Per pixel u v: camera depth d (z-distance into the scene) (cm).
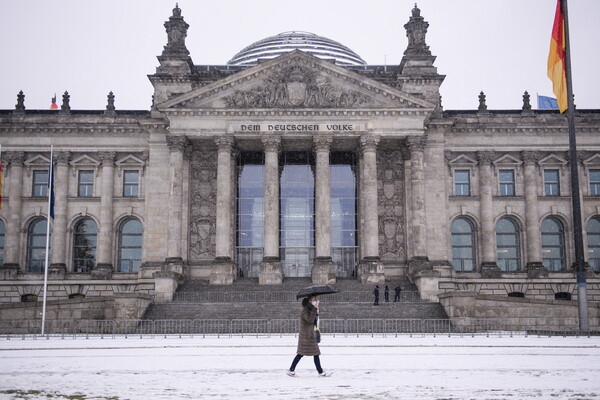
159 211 8525
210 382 2264
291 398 1891
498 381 2247
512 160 8906
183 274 8144
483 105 8969
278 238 8188
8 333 5862
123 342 4584
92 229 8894
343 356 3306
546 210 8875
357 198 8875
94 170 8894
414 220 8175
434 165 8612
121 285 8438
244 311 6631
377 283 7862
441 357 3212
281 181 8950
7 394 1997
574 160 5009
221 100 8244
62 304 6025
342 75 8244
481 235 8744
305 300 2464
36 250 8856
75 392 2036
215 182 8756
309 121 8200
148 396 1944
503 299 6106
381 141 8544
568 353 3388
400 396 1919
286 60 8281
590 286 8494
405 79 8781
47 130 8862
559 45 5175
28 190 8862
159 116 8631
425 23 9044
